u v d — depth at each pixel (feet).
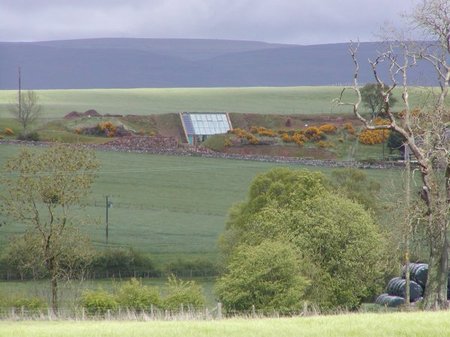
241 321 320.09
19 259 618.44
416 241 481.87
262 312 435.12
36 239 560.20
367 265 532.32
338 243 533.96
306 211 562.25
